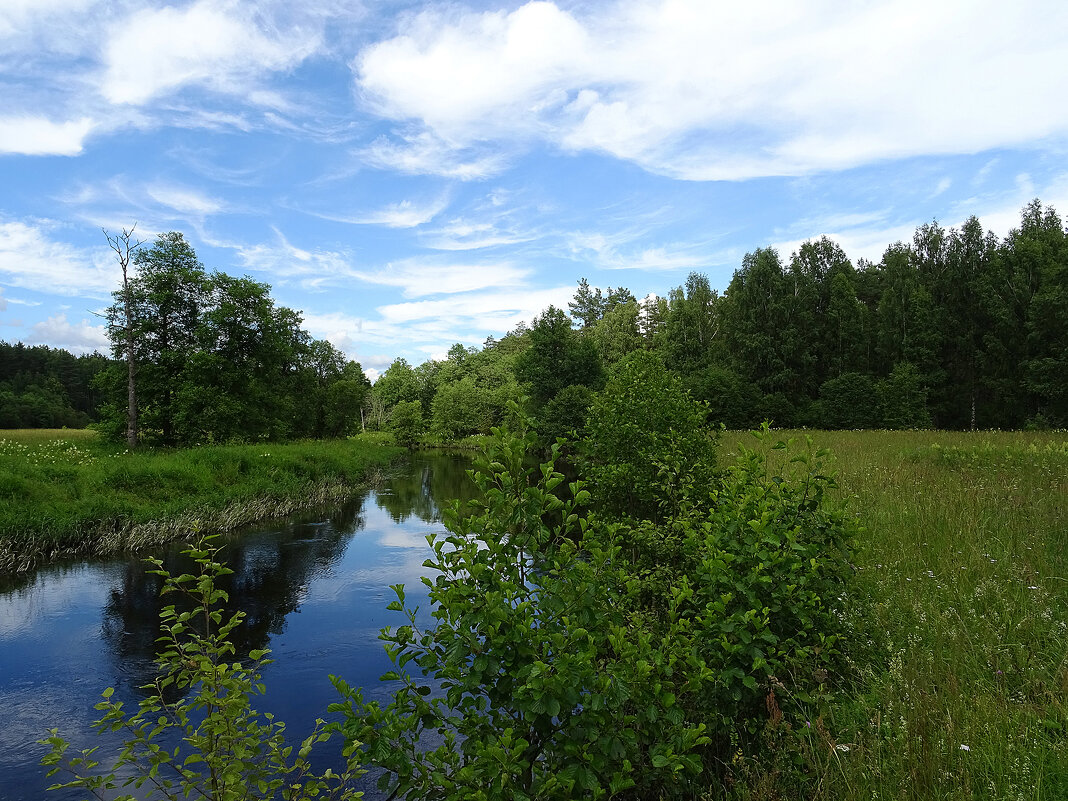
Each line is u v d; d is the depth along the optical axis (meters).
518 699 2.93
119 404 29.81
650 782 3.43
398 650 3.34
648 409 9.63
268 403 35.66
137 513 15.84
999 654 3.89
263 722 6.83
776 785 3.18
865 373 48.38
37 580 12.24
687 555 5.16
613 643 3.19
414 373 101.69
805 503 4.58
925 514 7.55
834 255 61.12
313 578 12.65
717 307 58.53
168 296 30.39
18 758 6.18
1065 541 6.19
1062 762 2.75
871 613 4.60
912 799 2.65
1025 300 43.44
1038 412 39.78
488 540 3.39
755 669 3.51
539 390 44.84
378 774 5.74
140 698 7.46
